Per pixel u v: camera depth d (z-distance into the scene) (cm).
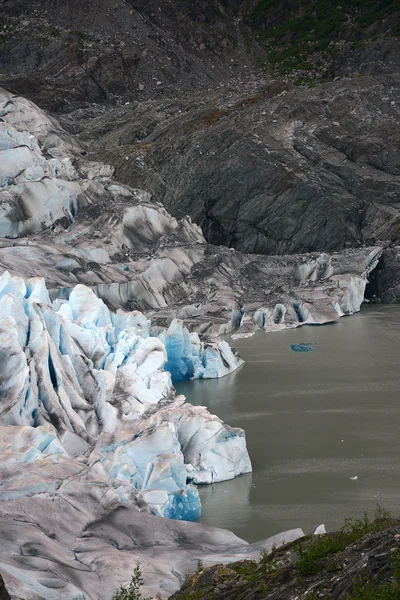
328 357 5409
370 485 3253
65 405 3516
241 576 1841
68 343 3869
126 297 6341
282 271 7562
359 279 7275
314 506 3078
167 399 3831
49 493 2567
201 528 2595
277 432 3922
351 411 4197
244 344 5909
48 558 2208
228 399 4494
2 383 3375
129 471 3042
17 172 7169
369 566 1536
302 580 1644
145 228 7381
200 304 6638
